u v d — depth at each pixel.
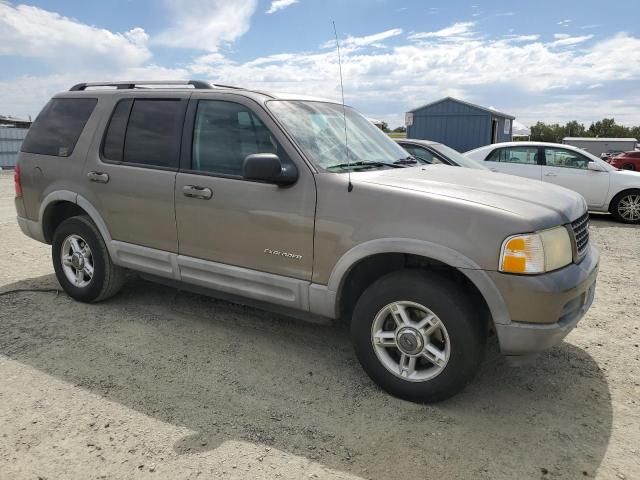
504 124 21.89
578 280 3.01
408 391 3.19
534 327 2.87
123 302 4.86
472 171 4.00
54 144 4.79
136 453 2.68
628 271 6.43
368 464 2.63
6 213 10.06
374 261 3.49
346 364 3.73
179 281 4.22
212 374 3.54
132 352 3.84
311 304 3.48
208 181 3.81
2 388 3.28
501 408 3.18
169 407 3.11
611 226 10.25
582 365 3.77
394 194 3.16
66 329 4.22
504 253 2.85
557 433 2.93
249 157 3.31
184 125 4.03
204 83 4.10
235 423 2.96
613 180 10.57
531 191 3.36
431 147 8.14
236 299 3.95
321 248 3.37
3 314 4.52
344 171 3.51
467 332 2.98
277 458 2.66
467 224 2.94
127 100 4.40
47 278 5.59
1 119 34.16
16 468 2.54
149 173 4.12
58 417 2.98
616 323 4.59
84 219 4.62
